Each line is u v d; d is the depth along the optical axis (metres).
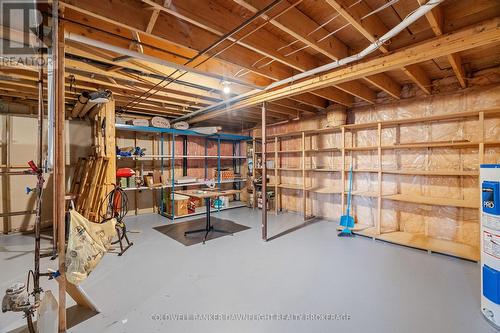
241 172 7.69
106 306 2.16
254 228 4.68
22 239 4.04
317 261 3.11
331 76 2.97
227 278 2.66
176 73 3.29
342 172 4.51
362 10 2.01
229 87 3.77
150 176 5.59
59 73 1.78
